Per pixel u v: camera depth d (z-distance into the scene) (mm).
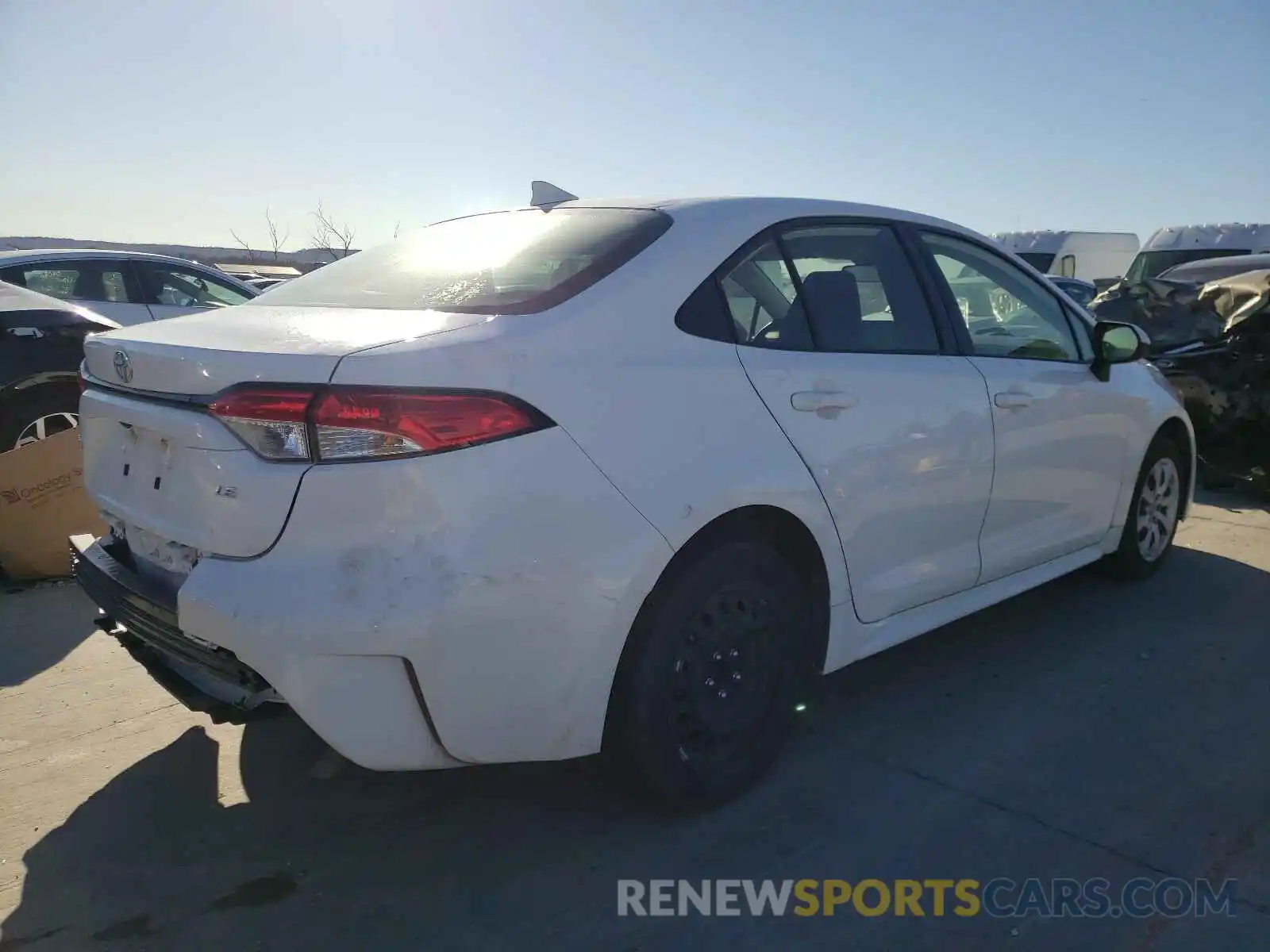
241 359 2393
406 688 2340
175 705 3689
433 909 2559
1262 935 2428
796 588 3070
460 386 2355
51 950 2408
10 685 3842
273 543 2326
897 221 3688
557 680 2500
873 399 3217
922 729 3498
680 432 2693
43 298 5715
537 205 3578
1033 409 3861
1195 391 6766
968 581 3725
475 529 2324
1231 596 4820
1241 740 3402
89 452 3039
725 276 3006
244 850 2818
